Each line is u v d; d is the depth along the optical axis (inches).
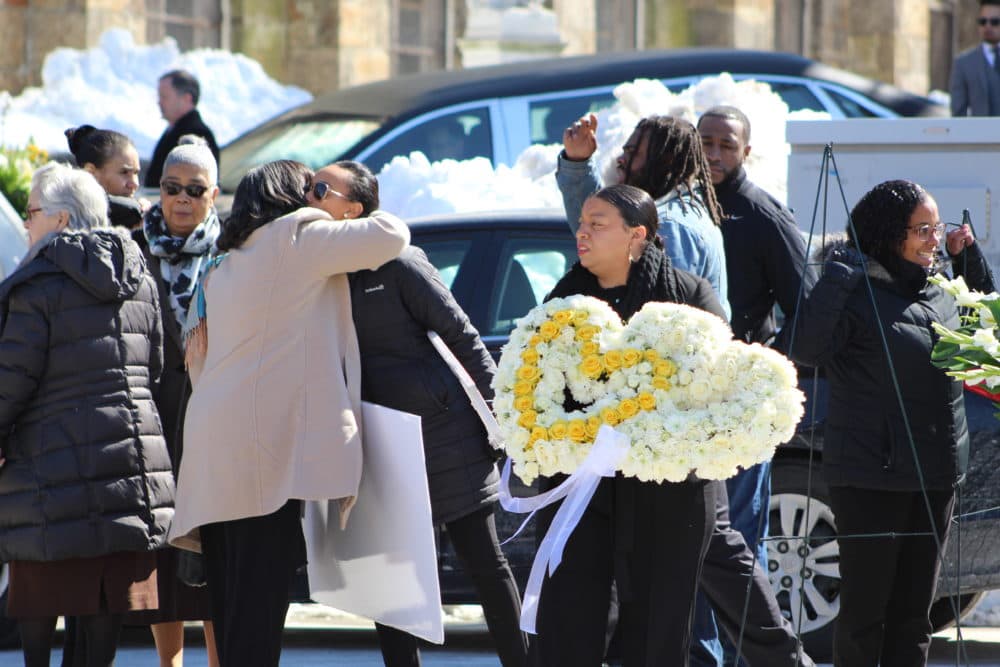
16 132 1412.4
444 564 689.6
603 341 474.0
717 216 599.2
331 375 533.6
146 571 578.2
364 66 2026.3
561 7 2180.1
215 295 537.6
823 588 696.4
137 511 567.8
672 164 588.7
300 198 545.0
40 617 569.6
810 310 554.6
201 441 533.0
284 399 529.0
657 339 469.1
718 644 602.9
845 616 569.0
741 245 634.2
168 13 1929.1
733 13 2343.8
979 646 778.8
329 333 537.0
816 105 1264.8
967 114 1422.2
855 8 2598.4
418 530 529.0
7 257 751.7
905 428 555.8
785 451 690.2
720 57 1258.0
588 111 1190.3
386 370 559.8
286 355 530.6
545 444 464.8
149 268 625.0
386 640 572.1
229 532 538.9
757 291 639.1
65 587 566.3
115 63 1669.5
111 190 680.4
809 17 2559.1
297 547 543.2
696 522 480.4
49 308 564.1
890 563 562.6
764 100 1037.2
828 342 553.3
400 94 1200.2
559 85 1197.1
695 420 459.2
